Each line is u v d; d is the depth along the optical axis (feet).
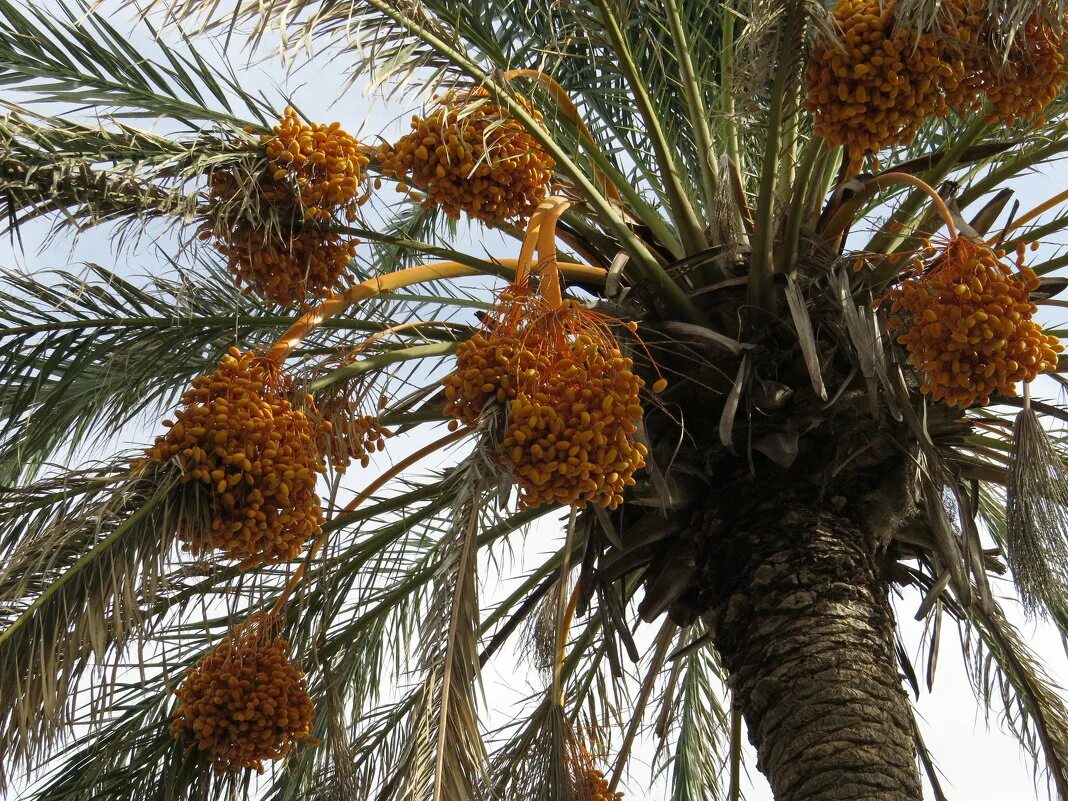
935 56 13.69
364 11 15.16
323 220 15.30
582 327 13.03
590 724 22.33
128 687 18.35
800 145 20.76
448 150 14.92
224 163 14.87
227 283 19.88
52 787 17.49
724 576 16.44
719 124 21.13
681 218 17.67
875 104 13.88
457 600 12.67
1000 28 13.58
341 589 19.65
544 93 20.22
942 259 13.71
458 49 15.70
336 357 16.03
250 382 13.56
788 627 15.47
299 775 20.57
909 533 17.33
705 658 26.86
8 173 14.35
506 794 16.65
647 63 22.75
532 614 21.11
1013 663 17.08
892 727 14.75
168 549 12.61
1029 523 15.19
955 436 17.03
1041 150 17.79
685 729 26.50
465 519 12.84
